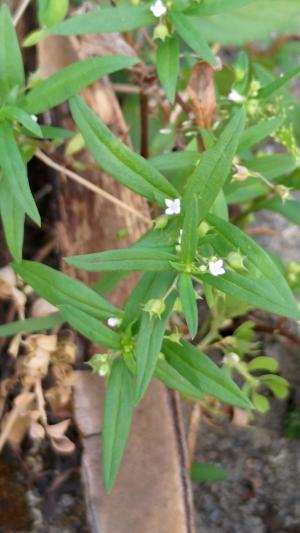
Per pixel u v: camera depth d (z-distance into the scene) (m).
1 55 0.23
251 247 0.21
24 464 0.30
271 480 0.31
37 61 0.30
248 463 0.31
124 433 0.21
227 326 0.29
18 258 0.22
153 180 0.21
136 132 0.33
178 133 0.29
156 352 0.20
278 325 0.30
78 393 0.27
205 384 0.21
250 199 0.29
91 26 0.23
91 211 0.28
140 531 0.25
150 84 0.29
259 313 0.32
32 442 0.30
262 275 0.20
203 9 0.23
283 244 0.35
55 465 0.30
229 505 0.30
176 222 0.21
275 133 0.25
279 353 0.32
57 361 0.26
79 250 0.28
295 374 0.32
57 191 0.29
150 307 0.20
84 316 0.21
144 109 0.30
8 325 0.25
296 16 0.33
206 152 0.20
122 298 0.27
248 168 0.27
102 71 0.22
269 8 0.31
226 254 0.21
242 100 0.25
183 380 0.21
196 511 0.30
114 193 0.28
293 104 0.31
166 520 0.25
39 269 0.22
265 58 0.37
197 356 0.21
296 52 0.37
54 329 0.27
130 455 0.26
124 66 0.22
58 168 0.26
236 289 0.20
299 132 0.31
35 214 0.21
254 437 0.31
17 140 0.24
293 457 0.31
